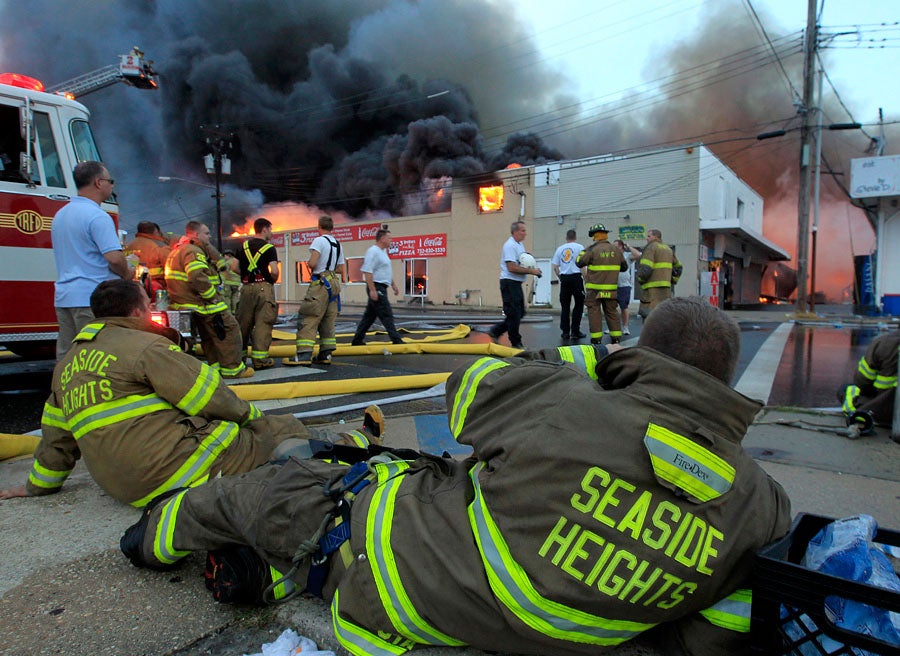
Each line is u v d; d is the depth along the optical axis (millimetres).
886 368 3672
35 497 2654
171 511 1863
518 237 7402
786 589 1233
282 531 1602
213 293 5152
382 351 7176
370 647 1471
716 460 1260
